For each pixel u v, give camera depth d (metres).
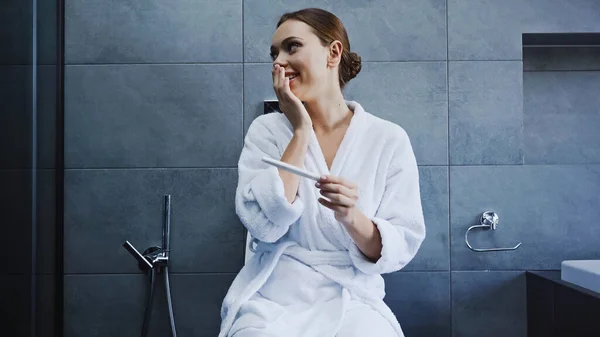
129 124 2.15
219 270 2.14
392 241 1.44
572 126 2.32
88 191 2.15
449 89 2.16
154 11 2.16
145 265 2.02
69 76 2.15
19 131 1.73
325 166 1.56
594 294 1.66
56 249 2.08
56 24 2.09
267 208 1.40
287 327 1.33
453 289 2.14
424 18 2.16
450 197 2.15
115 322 2.14
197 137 2.15
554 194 2.16
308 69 1.55
